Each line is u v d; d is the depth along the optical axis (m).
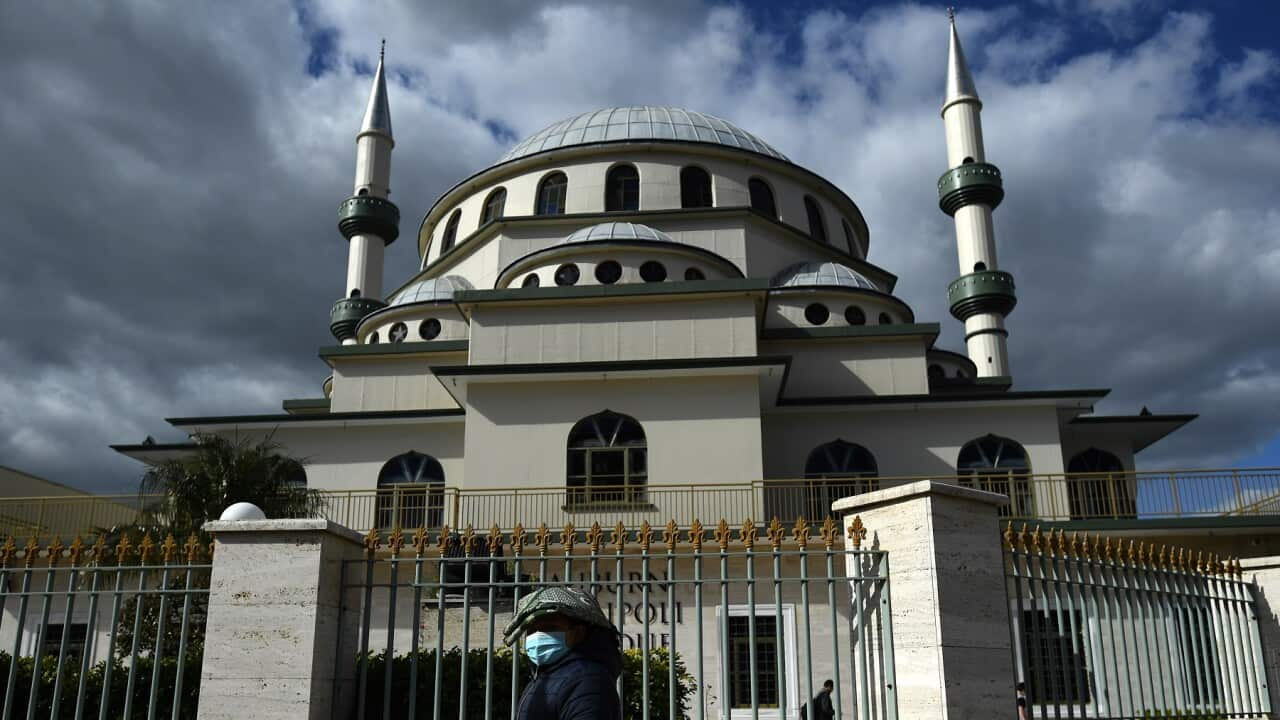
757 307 30.09
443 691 10.13
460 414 29.39
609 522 25.30
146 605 14.70
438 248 40.59
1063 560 9.80
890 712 8.81
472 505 25.83
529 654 4.90
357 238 45.00
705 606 19.28
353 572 9.80
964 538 8.98
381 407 32.38
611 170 37.25
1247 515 23.70
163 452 30.94
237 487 19.39
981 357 41.44
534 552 19.73
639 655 11.38
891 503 9.25
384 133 46.69
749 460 26.03
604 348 28.33
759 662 19.12
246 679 8.74
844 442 29.28
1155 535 23.86
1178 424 31.59
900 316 36.06
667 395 26.78
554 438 26.59
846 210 41.22
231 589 8.99
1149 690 10.64
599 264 31.84
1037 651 9.18
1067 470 32.22
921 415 29.27
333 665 9.23
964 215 42.84
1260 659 11.80
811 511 25.12
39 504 26.38
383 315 35.75
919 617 8.74
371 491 24.52
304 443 30.17
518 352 28.45
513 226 36.00
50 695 10.38
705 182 37.44
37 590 20.31
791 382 32.19
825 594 19.09
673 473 26.06
